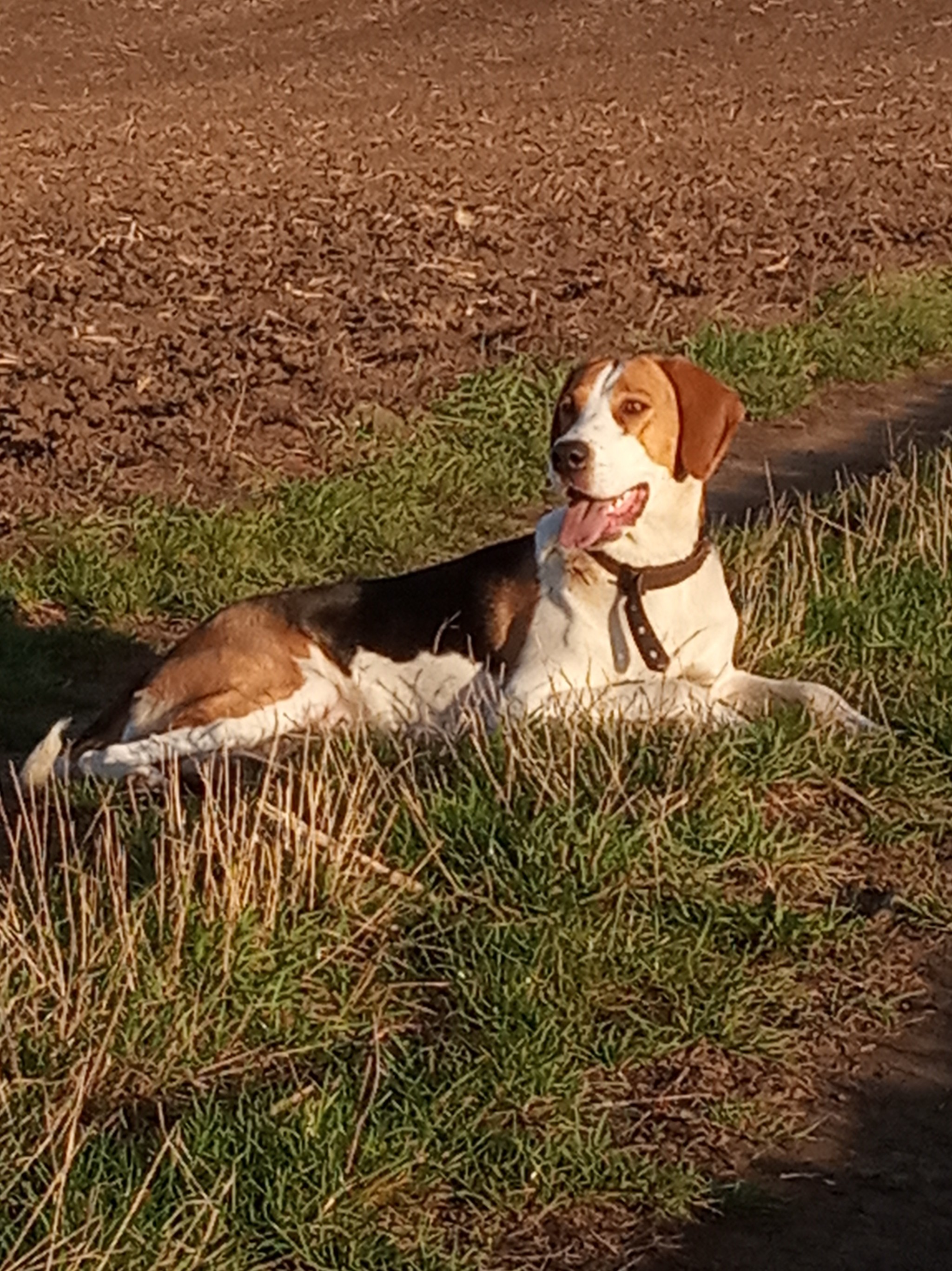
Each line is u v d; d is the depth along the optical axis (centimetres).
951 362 553
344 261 609
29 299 548
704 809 281
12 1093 235
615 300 560
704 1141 241
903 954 269
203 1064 243
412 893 269
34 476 420
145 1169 228
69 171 855
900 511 385
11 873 273
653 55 1416
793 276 612
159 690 316
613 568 304
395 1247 224
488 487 439
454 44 1484
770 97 1173
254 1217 226
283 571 393
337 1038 249
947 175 820
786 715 307
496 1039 247
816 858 282
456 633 314
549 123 1053
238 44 1484
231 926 255
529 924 263
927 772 303
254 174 843
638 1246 228
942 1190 236
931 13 1616
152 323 521
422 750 303
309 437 453
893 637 335
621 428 297
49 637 367
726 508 434
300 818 276
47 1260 216
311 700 314
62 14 1597
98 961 250
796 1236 229
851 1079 250
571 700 303
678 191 763
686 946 263
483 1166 234
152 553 392
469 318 534
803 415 502
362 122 1074
